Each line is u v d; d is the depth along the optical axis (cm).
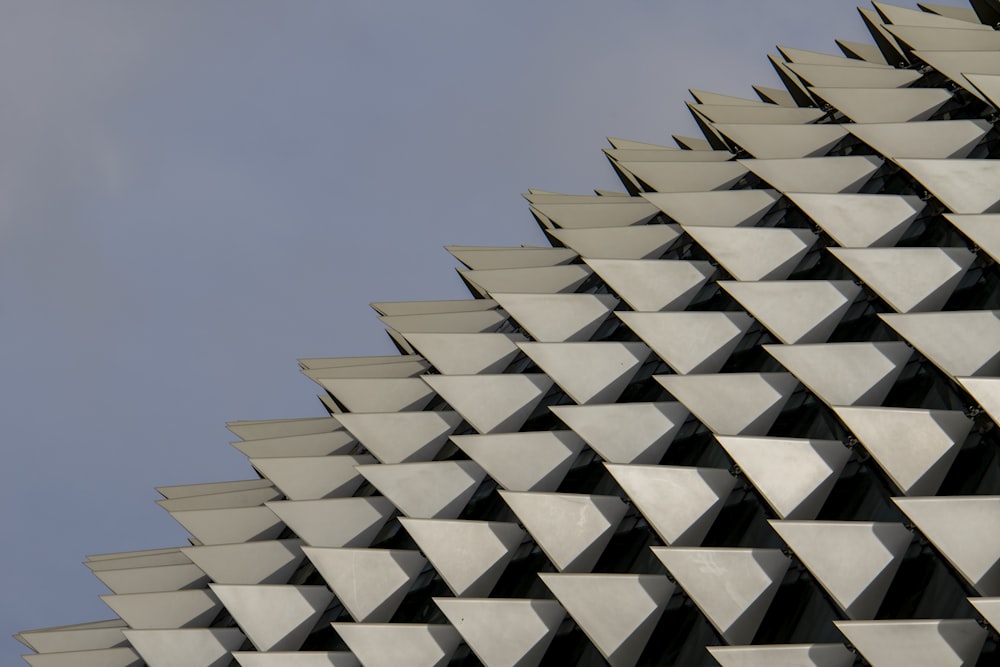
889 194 8094
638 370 8150
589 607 6228
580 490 7281
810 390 6619
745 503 6341
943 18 10250
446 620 7069
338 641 7581
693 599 5809
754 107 10988
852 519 5788
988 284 6631
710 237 8506
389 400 9825
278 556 8606
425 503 8031
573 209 11050
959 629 4853
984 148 8012
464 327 10488
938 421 5825
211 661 8156
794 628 5525
